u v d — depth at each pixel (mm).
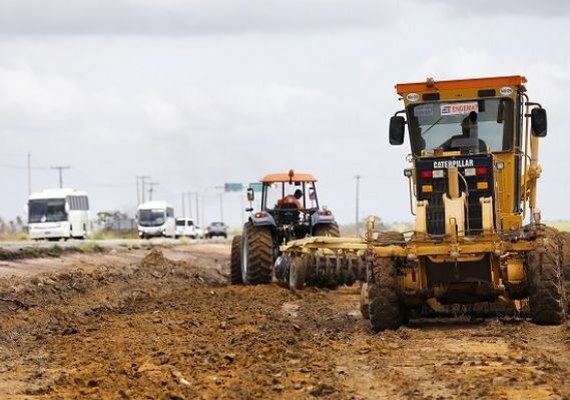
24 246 82062
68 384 25906
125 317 41906
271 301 48344
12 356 31750
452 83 39781
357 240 54438
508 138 39469
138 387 24922
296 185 64062
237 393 23891
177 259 96250
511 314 37656
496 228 37406
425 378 25641
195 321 39312
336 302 49000
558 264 35562
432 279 35969
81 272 60844
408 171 39375
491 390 23297
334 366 27859
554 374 25422
